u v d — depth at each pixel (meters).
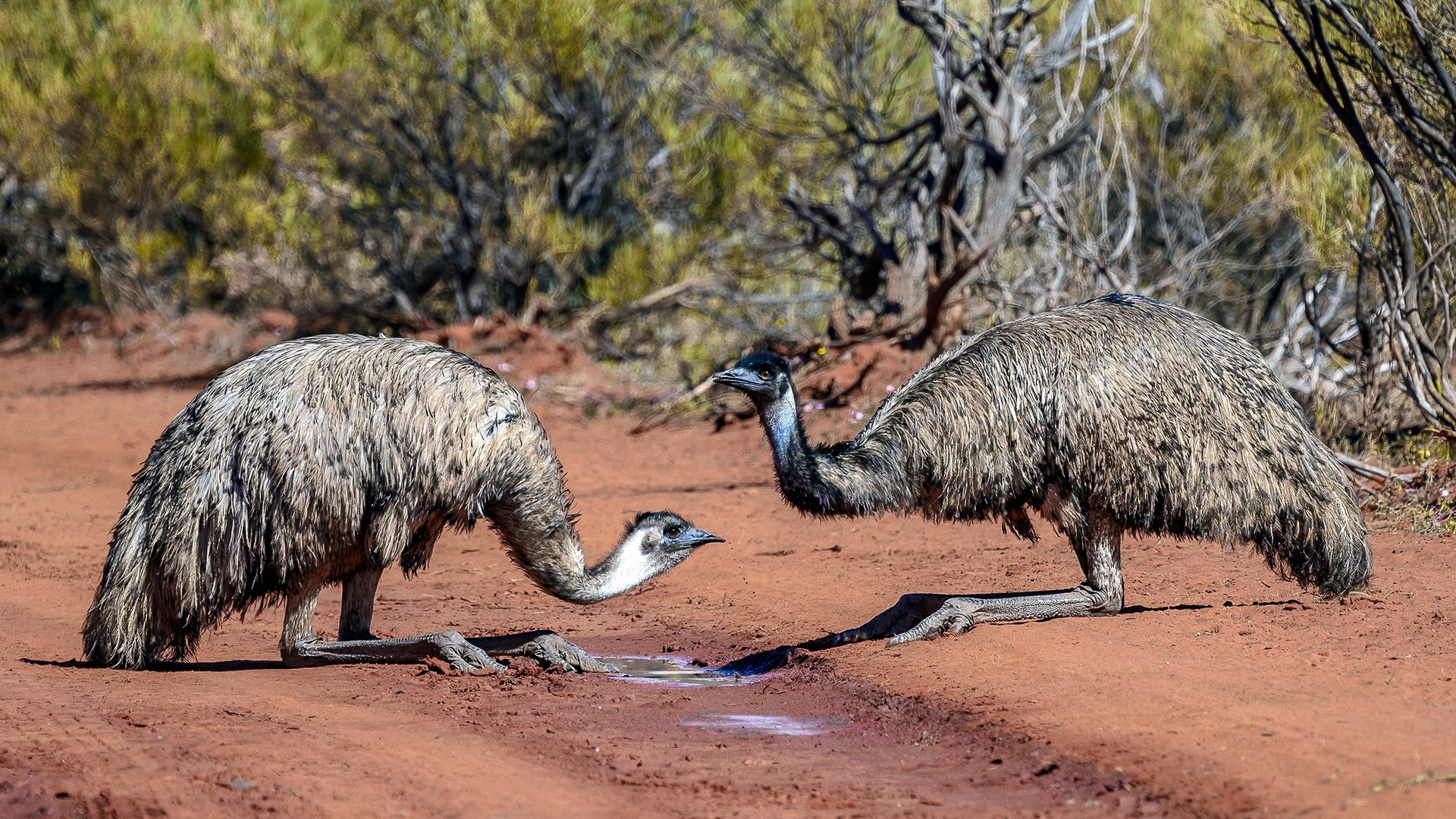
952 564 21.81
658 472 33.44
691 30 49.12
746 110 46.91
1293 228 38.91
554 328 51.72
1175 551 21.66
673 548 16.91
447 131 51.38
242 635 19.66
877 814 11.05
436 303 55.34
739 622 19.59
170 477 15.91
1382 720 12.05
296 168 55.97
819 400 37.44
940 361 16.70
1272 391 16.45
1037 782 11.75
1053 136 38.34
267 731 13.52
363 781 11.96
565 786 11.97
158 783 11.73
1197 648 15.23
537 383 45.47
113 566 16.22
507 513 16.38
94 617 16.42
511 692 15.73
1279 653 14.84
